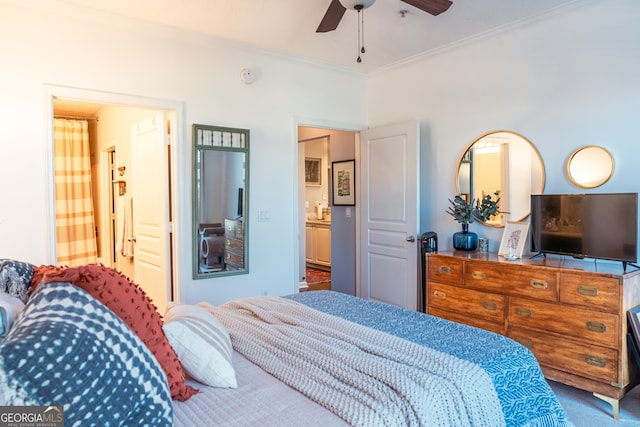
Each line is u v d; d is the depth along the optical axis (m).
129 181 4.65
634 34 2.74
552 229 2.92
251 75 3.78
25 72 2.82
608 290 2.38
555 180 3.14
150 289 3.87
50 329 0.86
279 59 4.02
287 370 1.45
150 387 1.00
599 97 2.91
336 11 2.51
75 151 5.89
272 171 4.01
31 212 2.85
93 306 1.01
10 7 2.77
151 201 3.79
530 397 1.53
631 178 2.76
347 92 4.55
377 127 4.44
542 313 2.67
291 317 1.94
